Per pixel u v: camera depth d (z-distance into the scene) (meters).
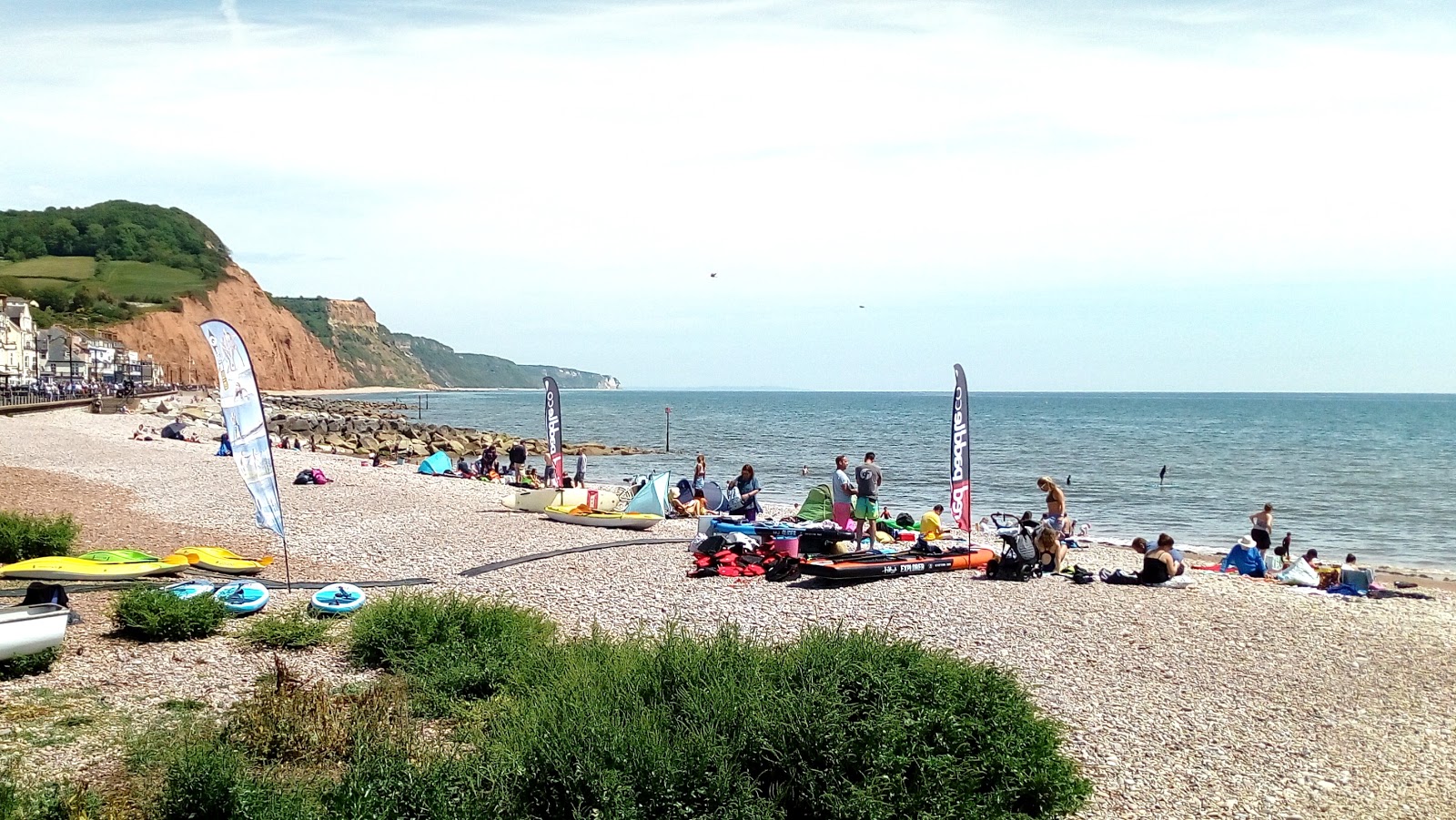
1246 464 56.31
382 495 28.64
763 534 19.06
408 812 7.15
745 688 8.59
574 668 9.94
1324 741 10.63
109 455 38.91
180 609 12.35
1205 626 15.02
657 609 14.89
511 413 164.25
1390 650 14.40
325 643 12.26
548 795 7.30
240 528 21.77
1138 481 46.44
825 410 175.88
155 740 8.67
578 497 24.97
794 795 7.70
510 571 17.73
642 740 7.66
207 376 177.88
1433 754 10.44
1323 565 21.19
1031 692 11.48
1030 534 18.73
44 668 10.77
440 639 11.50
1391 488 44.16
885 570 17.59
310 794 7.59
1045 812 8.34
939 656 9.48
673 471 51.62
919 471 49.50
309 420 81.88
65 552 17.42
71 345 127.19
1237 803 8.97
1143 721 10.81
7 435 45.50
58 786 7.46
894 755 7.82
